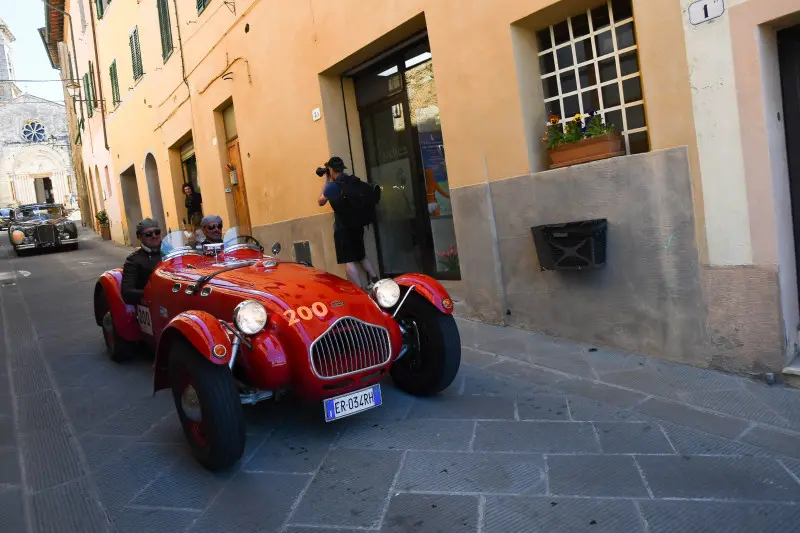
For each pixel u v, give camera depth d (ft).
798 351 13.70
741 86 12.97
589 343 16.81
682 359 14.82
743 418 11.93
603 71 16.26
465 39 18.47
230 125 35.32
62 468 12.03
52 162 158.92
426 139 23.18
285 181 28.84
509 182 17.97
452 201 19.94
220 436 10.67
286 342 11.42
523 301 18.43
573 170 16.26
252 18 29.25
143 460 12.19
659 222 14.74
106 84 61.82
